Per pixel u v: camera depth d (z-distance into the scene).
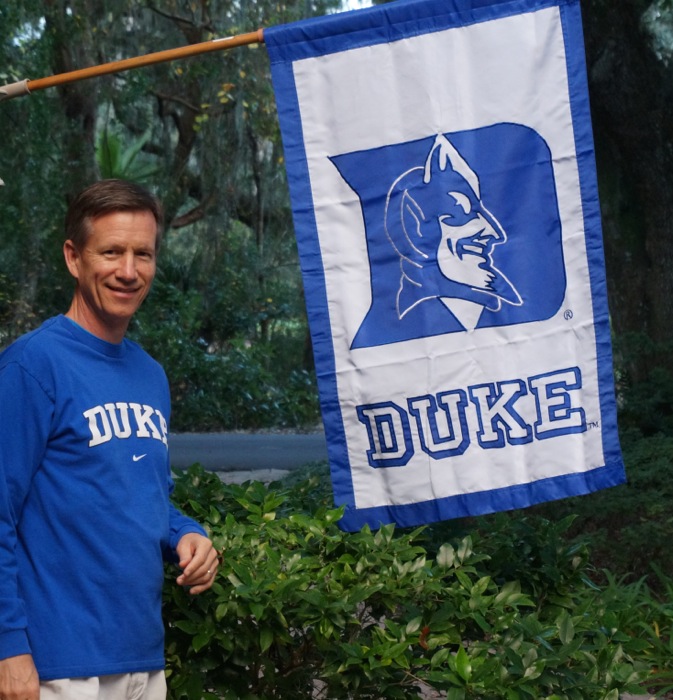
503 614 3.08
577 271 3.47
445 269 3.47
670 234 9.59
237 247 23.52
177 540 2.62
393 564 3.10
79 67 17.94
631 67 9.25
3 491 2.20
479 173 3.46
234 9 18.92
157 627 2.39
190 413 18.44
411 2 3.45
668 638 4.79
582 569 3.68
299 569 3.07
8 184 17.94
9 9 16.02
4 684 2.13
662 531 5.65
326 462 9.16
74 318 2.47
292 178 3.49
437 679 2.73
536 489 3.47
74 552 2.27
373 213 3.49
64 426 2.29
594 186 3.46
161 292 20.83
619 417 8.59
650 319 9.79
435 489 3.47
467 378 3.48
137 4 18.89
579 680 2.93
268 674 3.07
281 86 3.47
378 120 3.47
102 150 19.22
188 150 21.81
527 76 3.45
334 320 3.50
